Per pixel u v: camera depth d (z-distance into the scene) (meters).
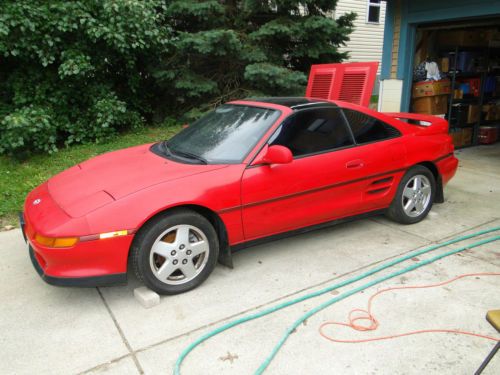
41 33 6.60
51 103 7.18
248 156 3.41
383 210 4.36
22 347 2.68
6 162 6.39
